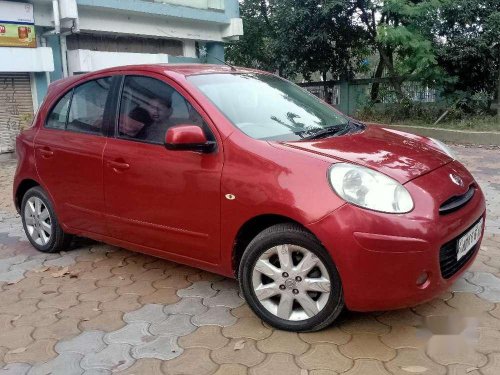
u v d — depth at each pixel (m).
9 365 2.95
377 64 18.47
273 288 3.13
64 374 2.84
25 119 11.38
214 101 3.54
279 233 3.03
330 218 2.81
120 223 3.91
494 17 12.67
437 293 2.92
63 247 4.80
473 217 3.15
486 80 14.04
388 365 2.76
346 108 17.08
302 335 3.10
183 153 3.44
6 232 5.66
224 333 3.19
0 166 10.58
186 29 14.56
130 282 4.07
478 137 11.38
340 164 2.96
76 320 3.46
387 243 2.73
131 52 13.66
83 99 4.33
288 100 4.01
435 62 13.10
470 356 2.82
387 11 13.88
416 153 3.38
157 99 3.76
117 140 3.91
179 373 2.80
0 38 10.62
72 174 4.21
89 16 12.31
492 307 3.37
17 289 4.06
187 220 3.45
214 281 4.00
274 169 3.04
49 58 11.37
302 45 16.45
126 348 3.07
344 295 2.88
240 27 15.38
